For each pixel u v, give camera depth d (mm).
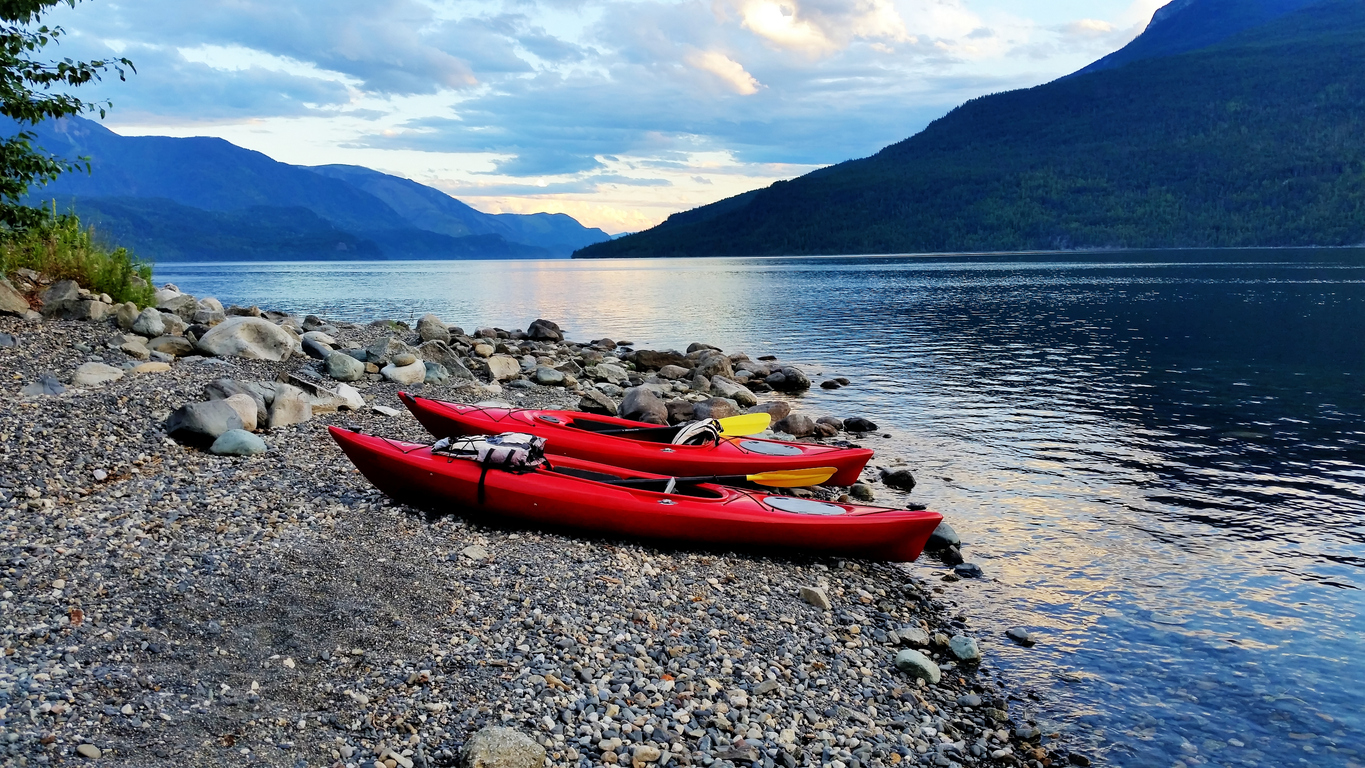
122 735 4887
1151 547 10742
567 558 8656
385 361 17453
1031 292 63156
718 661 6977
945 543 10664
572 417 12906
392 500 9688
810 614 8352
